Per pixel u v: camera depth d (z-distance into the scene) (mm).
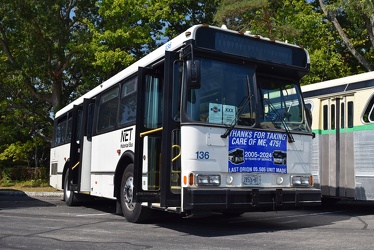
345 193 12125
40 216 11648
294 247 7047
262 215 11773
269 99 9016
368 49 27141
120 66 25781
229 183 8188
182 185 7977
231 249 6930
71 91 29109
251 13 24547
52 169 18156
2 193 20578
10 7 23297
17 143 28203
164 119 8320
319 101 13172
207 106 8273
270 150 8719
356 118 12062
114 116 11273
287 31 21812
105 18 25109
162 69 9672
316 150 13062
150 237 8164
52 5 22922
